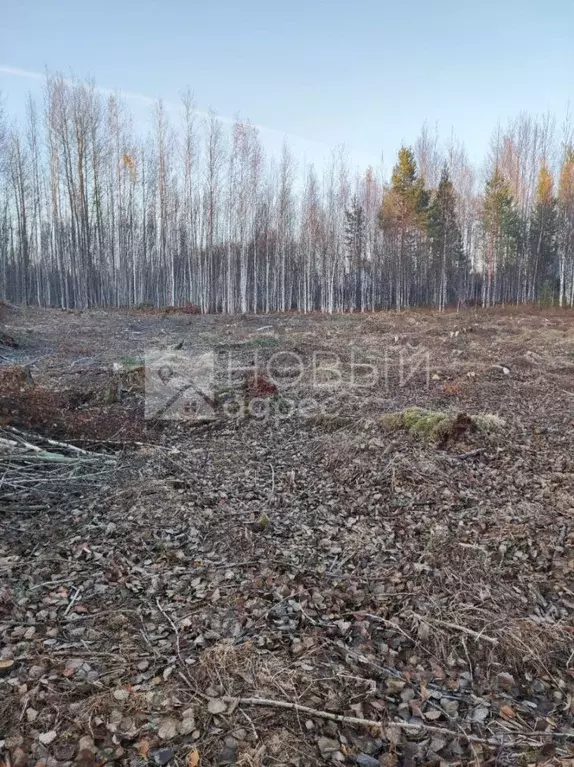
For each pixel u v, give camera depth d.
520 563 3.54
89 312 20.81
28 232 33.38
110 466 5.16
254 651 2.62
